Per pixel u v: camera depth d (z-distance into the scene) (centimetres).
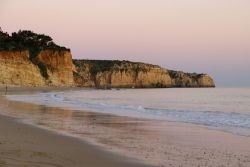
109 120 2414
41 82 12088
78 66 19800
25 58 11694
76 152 1166
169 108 4009
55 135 1541
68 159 1038
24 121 2067
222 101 6134
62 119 2361
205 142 1522
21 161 955
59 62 13700
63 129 1808
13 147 1155
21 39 14012
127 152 1223
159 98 7206
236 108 4312
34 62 12688
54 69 13362
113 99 6419
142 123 2266
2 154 1029
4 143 1226
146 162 1070
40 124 1984
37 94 7162
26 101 4516
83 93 9562
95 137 1570
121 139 1544
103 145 1352
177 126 2119
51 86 12481
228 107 4503
